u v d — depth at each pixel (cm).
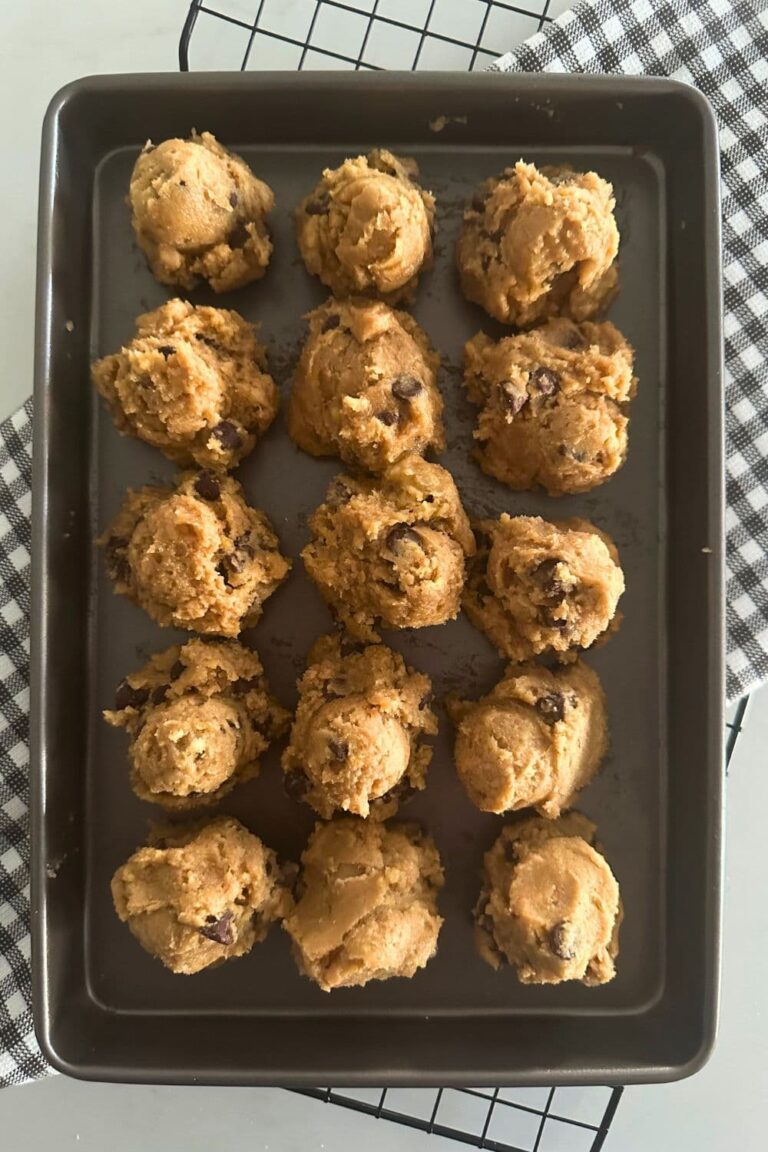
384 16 44
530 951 38
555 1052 40
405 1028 41
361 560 38
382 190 38
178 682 39
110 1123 45
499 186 39
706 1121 45
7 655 42
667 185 42
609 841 42
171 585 38
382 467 39
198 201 39
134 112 40
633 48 42
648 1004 41
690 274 40
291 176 42
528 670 40
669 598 42
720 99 42
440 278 42
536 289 39
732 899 45
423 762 40
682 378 41
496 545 39
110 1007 41
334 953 38
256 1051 40
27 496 42
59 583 40
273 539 41
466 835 41
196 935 38
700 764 39
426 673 41
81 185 41
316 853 40
